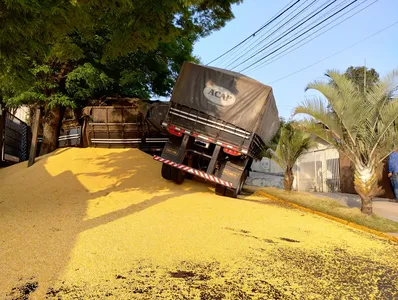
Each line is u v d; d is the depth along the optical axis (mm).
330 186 18500
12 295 3672
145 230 6375
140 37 7488
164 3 6566
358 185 9445
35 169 12133
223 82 10883
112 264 4684
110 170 12422
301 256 5660
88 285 4023
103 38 12758
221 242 6027
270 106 11227
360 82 9672
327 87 9219
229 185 10844
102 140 15305
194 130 11016
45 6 4867
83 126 15297
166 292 3967
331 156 18516
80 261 4688
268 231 7195
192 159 12258
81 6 5730
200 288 4133
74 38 12641
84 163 12938
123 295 3834
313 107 9570
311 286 4434
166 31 7410
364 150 9320
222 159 11508
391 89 8820
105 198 9242
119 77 15336
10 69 5848
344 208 10383
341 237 7281
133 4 6535
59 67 14250
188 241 5910
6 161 15672
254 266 5004
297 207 10898
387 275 5016
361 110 9016
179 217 7637
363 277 4883
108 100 15664
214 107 10875
